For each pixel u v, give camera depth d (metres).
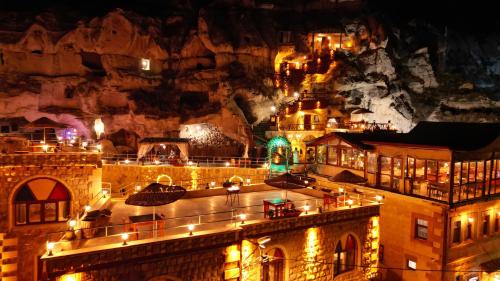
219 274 16.38
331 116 43.78
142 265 14.51
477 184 26.41
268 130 44.62
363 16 49.41
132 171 34.78
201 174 35.47
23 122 39.56
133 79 41.66
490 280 26.47
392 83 48.78
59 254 13.04
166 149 41.97
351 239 21.53
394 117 47.34
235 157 40.12
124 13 41.41
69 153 22.88
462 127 27.25
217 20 44.75
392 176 26.78
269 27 47.16
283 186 19.94
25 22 39.31
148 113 40.41
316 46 48.69
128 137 42.94
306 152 39.81
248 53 44.31
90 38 40.41
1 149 22.75
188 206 21.95
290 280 18.67
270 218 18.23
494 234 26.80
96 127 35.38
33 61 40.03
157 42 43.31
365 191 27.94
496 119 49.59
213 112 41.50
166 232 16.48
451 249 23.53
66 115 40.59
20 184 22.09
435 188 24.20
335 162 32.47
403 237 25.67
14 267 22.02
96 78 41.56
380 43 48.00
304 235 19.20
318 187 27.78
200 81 42.75
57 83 40.34
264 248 17.70
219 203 22.81
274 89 46.28
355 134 31.41
